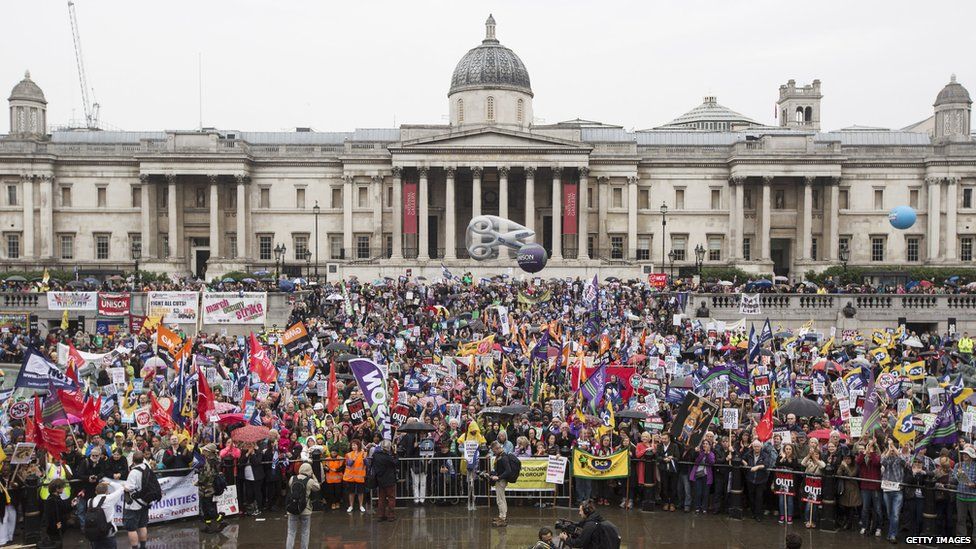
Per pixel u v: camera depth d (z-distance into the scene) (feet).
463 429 121.29
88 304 244.22
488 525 106.52
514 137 374.43
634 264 366.43
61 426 106.32
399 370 160.86
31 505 96.58
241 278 349.41
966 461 96.32
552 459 113.19
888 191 397.39
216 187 388.16
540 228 399.65
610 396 136.15
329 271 362.94
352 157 390.42
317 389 139.74
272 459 111.55
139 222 398.21
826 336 278.05
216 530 103.45
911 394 141.49
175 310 239.30
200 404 111.75
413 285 288.71
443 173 390.42
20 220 392.68
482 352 160.86
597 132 417.49
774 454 108.06
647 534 102.63
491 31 414.41
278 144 401.90
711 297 277.23
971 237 392.27
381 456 107.86
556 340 178.29
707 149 400.67
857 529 104.73
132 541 91.45
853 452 104.06
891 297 278.67
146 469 92.48
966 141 401.90
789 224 397.19
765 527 105.60
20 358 203.21
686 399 113.29
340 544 98.99
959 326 279.08
